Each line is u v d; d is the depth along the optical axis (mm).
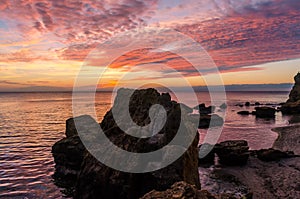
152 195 9219
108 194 20000
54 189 26250
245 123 73812
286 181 25312
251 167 30219
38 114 115500
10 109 144250
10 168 33719
